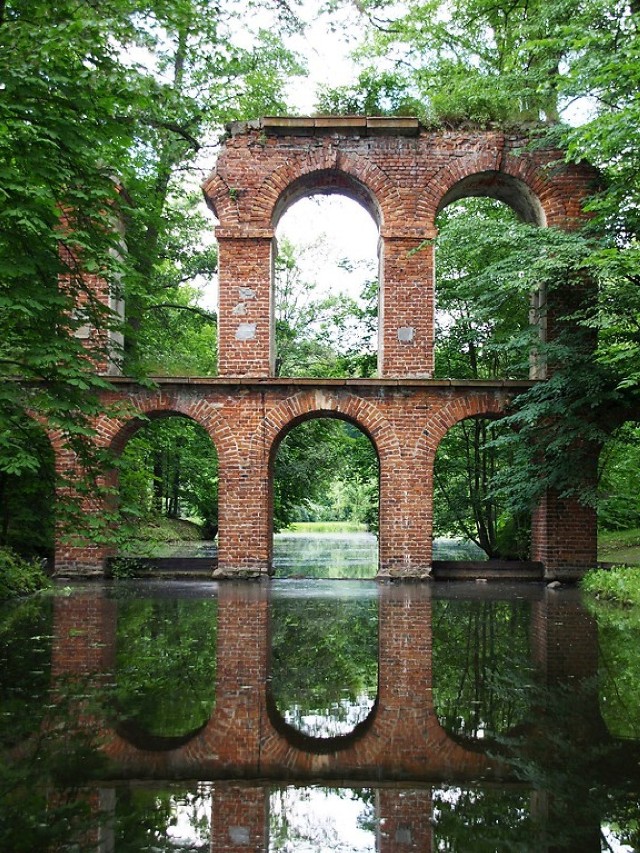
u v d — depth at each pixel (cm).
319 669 732
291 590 1498
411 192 1783
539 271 1520
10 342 1076
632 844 359
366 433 1773
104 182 1080
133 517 2048
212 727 541
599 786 433
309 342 3027
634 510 2369
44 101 1023
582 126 1345
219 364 1767
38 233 993
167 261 2869
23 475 1672
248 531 1712
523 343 1641
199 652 812
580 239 1541
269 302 1778
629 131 1314
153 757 479
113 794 421
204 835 370
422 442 1717
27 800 411
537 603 1286
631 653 812
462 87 1783
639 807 403
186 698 618
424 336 1764
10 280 1011
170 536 2928
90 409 1104
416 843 362
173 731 530
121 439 1773
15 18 1080
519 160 1778
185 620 1057
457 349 2317
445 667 743
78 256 1095
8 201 969
